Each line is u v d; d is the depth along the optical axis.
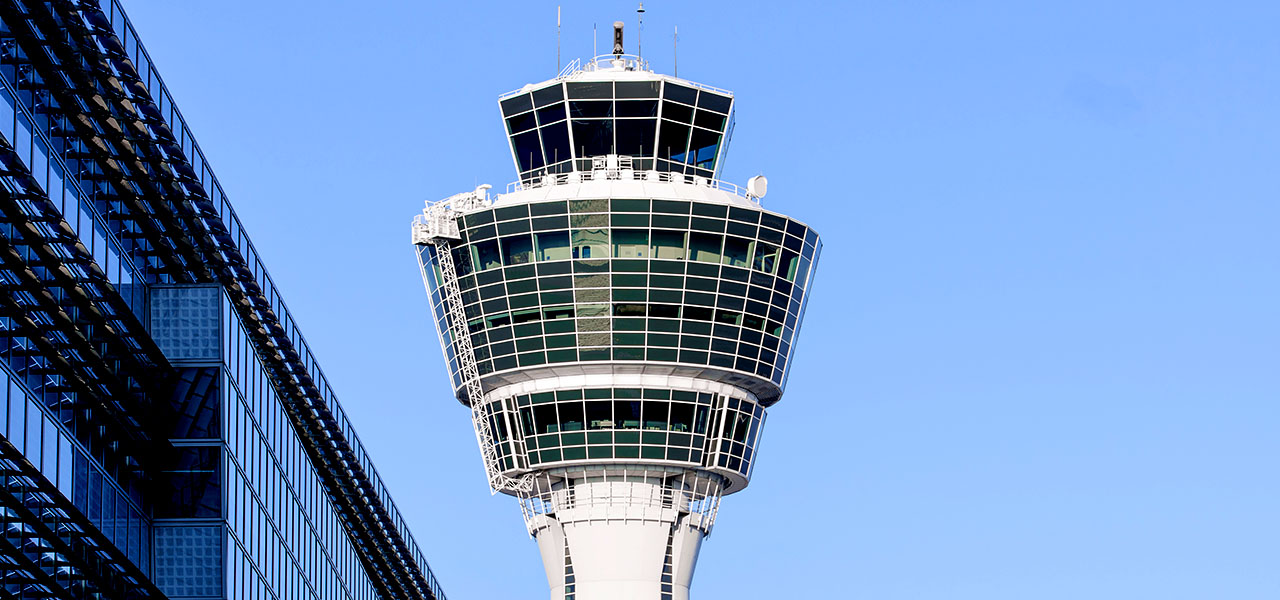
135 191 94.44
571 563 151.25
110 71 86.25
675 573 151.00
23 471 76.50
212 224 102.62
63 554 81.94
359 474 137.50
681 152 156.12
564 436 150.12
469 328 151.88
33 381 79.12
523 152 157.88
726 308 149.25
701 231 148.62
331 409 130.50
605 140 155.25
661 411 150.12
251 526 104.69
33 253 81.00
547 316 149.00
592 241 148.50
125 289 93.75
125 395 90.44
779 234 150.88
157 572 95.25
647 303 148.00
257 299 111.25
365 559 154.62
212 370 97.56
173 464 96.50
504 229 149.50
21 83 78.38
